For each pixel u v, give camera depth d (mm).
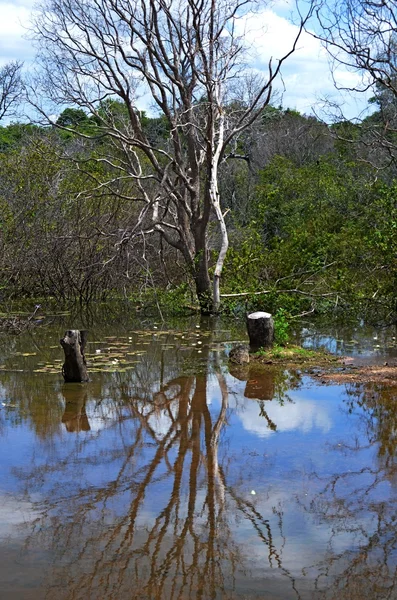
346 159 29891
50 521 5262
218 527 5129
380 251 15344
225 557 4684
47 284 20781
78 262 19953
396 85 15742
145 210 16797
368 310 16594
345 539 4914
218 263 17172
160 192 17453
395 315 15617
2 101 28312
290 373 10164
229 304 17109
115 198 20391
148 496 5719
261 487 5875
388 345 12328
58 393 9227
